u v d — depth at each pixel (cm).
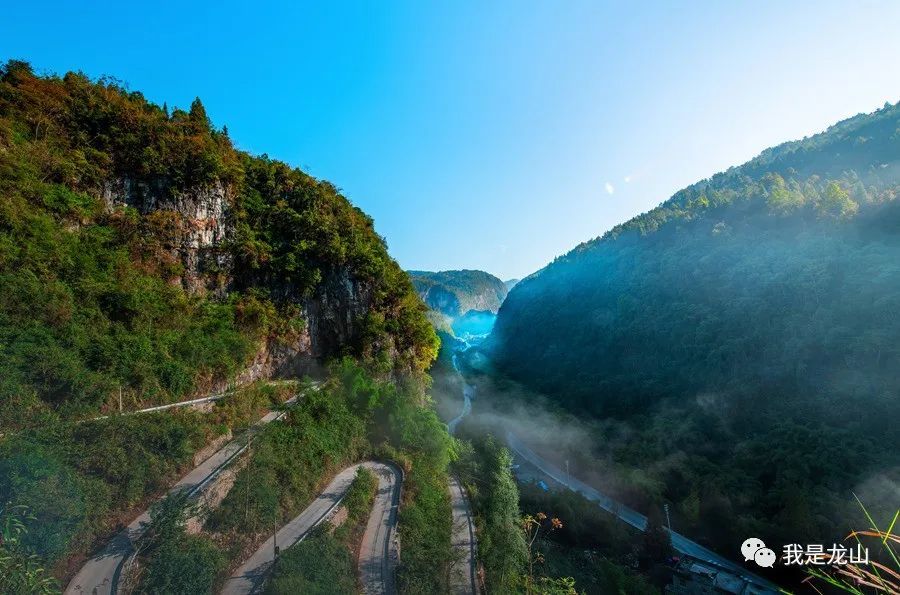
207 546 1992
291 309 3816
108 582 1706
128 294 2688
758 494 5031
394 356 4506
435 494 3312
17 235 2436
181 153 3484
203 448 2520
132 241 3080
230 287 3634
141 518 2041
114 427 2127
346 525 2580
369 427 3712
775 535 4412
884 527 3931
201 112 4109
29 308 2239
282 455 2753
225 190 3759
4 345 2061
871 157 10869
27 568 1261
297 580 1942
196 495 2169
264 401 3209
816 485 4744
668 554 4566
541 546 4256
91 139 3197
